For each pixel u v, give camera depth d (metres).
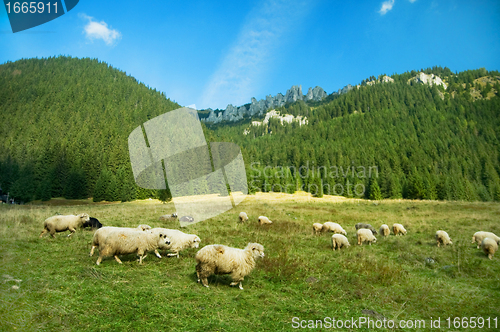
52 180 55.06
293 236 12.78
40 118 108.25
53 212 17.80
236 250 6.22
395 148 115.81
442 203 38.66
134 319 4.14
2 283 4.82
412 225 17.17
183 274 6.59
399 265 7.98
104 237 6.73
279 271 7.02
